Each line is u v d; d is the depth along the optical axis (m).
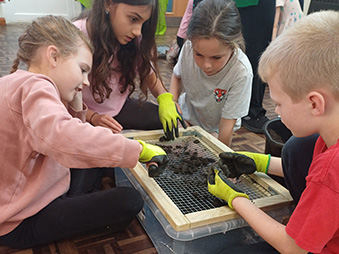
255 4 1.83
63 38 0.82
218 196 0.89
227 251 0.83
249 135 1.88
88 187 1.11
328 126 0.64
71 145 0.72
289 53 0.61
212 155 1.21
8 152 0.81
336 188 0.59
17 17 4.87
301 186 0.91
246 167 1.01
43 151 0.75
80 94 1.04
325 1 2.89
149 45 1.33
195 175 1.08
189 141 1.31
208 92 1.49
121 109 1.56
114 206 0.93
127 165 0.82
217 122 1.60
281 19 2.02
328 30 0.59
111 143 0.78
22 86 0.76
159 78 1.44
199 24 1.16
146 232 1.04
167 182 1.03
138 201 0.96
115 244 0.98
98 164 0.77
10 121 0.78
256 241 0.99
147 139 1.29
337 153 0.60
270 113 2.23
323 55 0.58
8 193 0.84
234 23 1.18
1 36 3.88
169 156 1.19
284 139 1.44
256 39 1.90
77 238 1.00
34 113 0.73
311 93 0.60
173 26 5.46
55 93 0.77
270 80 0.66
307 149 0.87
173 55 3.17
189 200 0.94
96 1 1.14
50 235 0.92
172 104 1.37
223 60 1.26
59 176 0.93
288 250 0.68
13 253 0.93
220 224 0.82
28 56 0.84
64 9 5.07
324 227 0.61
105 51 1.20
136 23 1.13
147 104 1.60
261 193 0.99
